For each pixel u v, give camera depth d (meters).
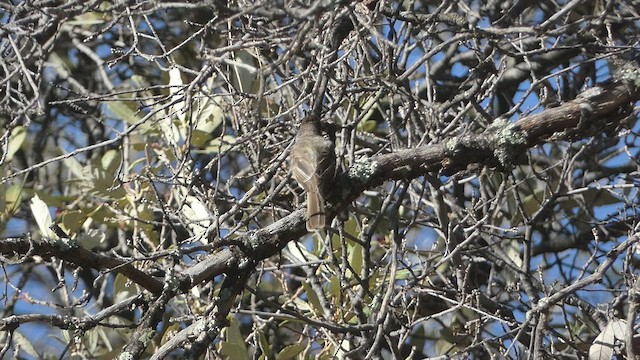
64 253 8.61
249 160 11.18
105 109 15.95
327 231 10.44
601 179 13.53
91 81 16.03
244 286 8.95
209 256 9.05
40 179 16.02
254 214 9.50
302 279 11.95
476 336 10.56
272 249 8.95
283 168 11.37
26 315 8.59
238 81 11.44
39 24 11.33
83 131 15.89
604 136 12.56
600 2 12.09
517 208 13.14
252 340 12.96
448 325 13.00
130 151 14.33
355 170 8.94
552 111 8.95
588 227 13.64
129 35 15.34
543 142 8.98
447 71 14.48
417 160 8.92
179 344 8.86
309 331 12.80
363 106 12.17
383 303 8.74
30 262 14.16
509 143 8.84
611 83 9.01
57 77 15.91
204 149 14.28
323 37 9.84
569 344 10.38
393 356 9.83
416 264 12.06
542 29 8.18
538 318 9.98
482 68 10.07
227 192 11.80
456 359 11.31
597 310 10.64
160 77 15.59
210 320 8.83
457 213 12.12
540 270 11.17
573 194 12.25
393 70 9.31
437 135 10.12
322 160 8.95
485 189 12.91
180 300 12.27
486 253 11.70
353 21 9.09
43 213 12.16
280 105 11.31
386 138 12.63
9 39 10.32
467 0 12.98
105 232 13.90
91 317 8.80
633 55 9.69
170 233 13.24
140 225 12.88
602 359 9.69
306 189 8.84
